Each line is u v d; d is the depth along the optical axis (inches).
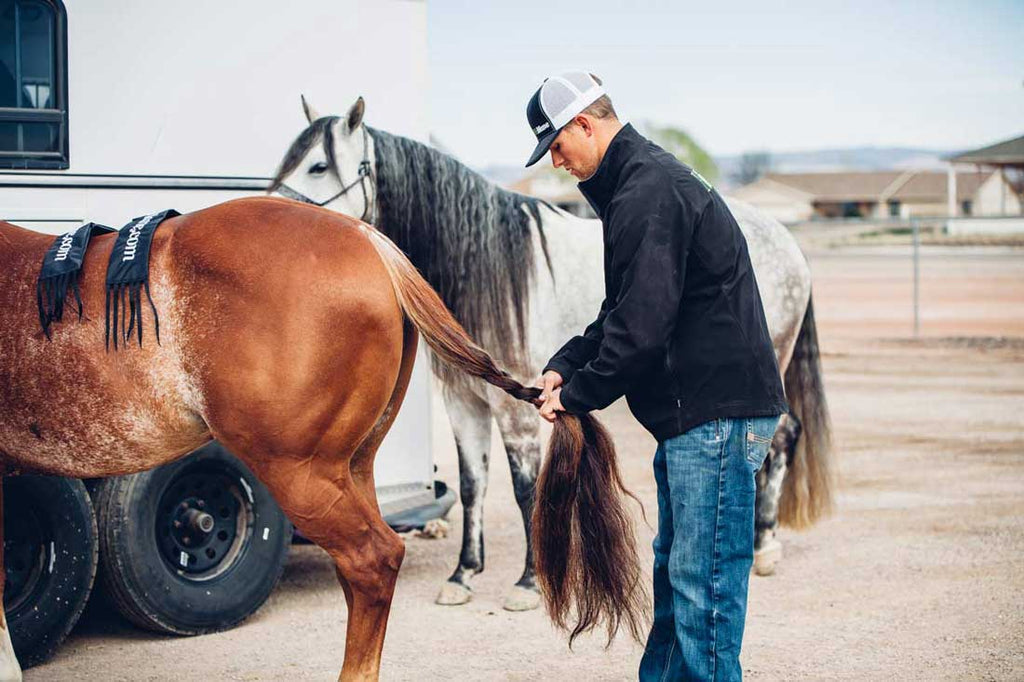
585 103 125.7
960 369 527.8
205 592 179.3
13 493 159.9
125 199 183.3
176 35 186.1
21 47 177.3
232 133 190.5
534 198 199.9
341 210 186.1
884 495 279.0
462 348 131.3
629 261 118.8
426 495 206.5
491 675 160.9
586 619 128.9
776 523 223.1
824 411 221.9
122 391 129.3
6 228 138.8
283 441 126.6
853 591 200.1
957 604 191.2
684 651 123.8
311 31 195.9
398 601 199.3
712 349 120.8
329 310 126.0
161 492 175.2
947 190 2738.7
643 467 323.3
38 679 158.7
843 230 1884.8
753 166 3998.5
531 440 195.3
